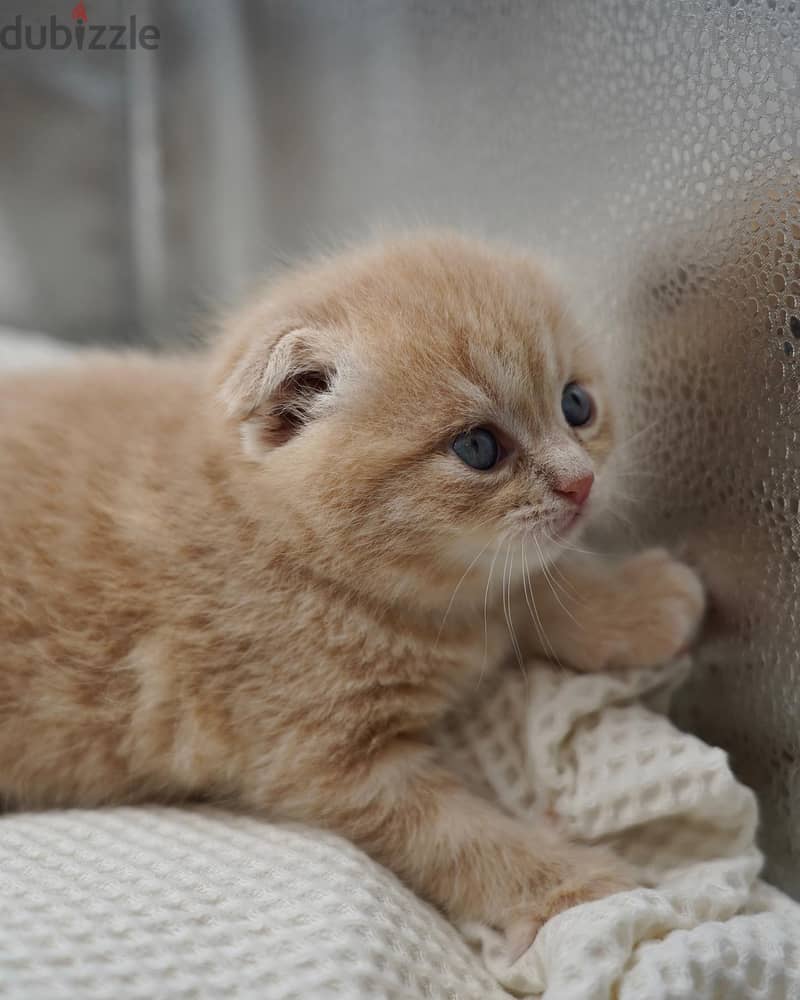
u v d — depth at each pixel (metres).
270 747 0.25
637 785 0.24
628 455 0.28
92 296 0.45
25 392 0.28
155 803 0.26
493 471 0.24
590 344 0.27
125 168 0.43
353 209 0.36
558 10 0.28
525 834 0.24
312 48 0.36
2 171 0.43
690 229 0.25
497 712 0.26
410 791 0.25
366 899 0.23
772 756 0.25
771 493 0.24
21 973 0.21
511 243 0.28
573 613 0.26
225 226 0.41
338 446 0.24
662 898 0.23
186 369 0.29
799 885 0.24
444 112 0.32
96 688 0.26
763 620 0.25
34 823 0.25
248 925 0.22
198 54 0.39
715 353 0.25
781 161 0.23
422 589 0.25
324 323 0.25
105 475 0.26
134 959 0.21
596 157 0.28
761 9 0.23
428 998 0.22
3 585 0.26
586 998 0.21
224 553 0.25
